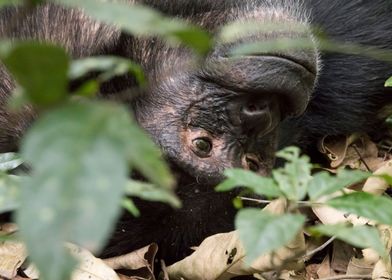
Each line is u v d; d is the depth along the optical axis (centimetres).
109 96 627
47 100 228
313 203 356
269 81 565
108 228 208
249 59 567
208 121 591
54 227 208
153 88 612
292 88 572
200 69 589
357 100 928
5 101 668
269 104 583
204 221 650
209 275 582
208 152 590
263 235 307
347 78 923
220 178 584
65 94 230
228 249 574
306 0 911
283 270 579
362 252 633
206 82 590
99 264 575
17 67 227
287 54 568
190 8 643
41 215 209
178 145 591
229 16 630
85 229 207
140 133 223
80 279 567
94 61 255
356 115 925
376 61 930
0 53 232
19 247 584
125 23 226
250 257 303
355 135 920
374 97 945
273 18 611
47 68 227
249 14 623
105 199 211
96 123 220
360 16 944
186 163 587
